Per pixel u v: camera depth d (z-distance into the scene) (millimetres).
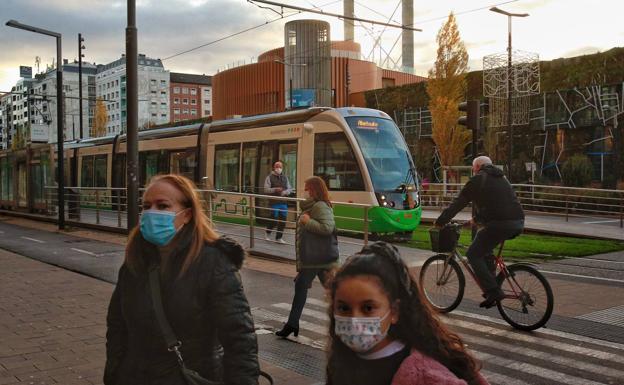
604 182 27016
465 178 30219
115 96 137250
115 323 2707
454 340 2014
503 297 6781
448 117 31578
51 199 22172
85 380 4965
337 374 2025
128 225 12438
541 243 14438
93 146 26078
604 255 12609
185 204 2617
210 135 18953
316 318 7336
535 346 6105
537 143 29656
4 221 23250
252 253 12305
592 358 5703
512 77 28672
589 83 28062
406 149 15789
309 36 43219
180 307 2496
